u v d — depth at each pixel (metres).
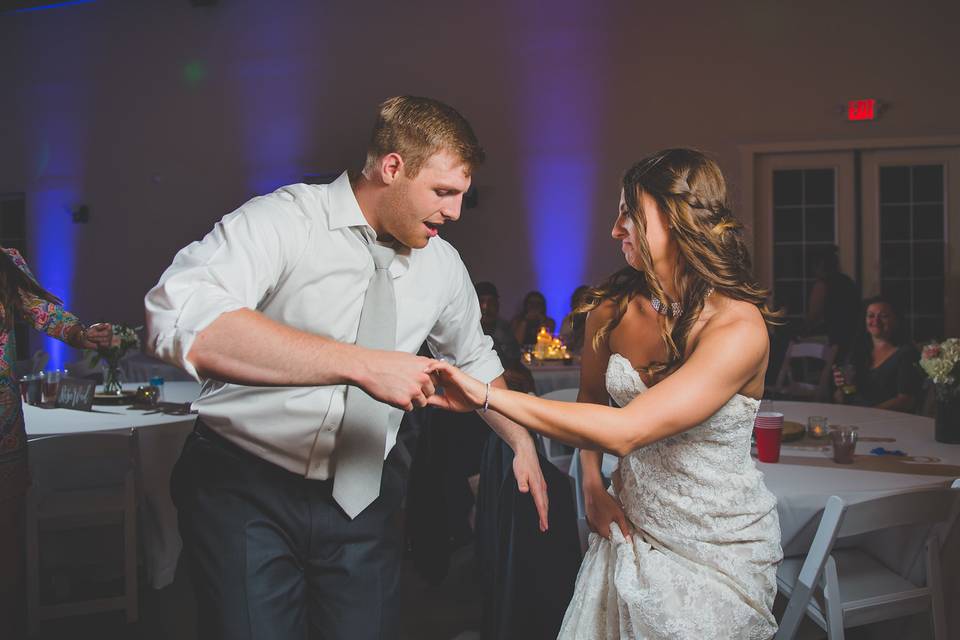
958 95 6.71
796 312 7.07
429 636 2.75
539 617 1.85
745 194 7.09
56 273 8.48
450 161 1.38
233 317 1.17
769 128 7.05
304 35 7.88
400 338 1.57
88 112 8.36
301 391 1.44
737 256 1.39
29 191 8.51
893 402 3.99
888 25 6.81
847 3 6.87
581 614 1.52
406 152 1.37
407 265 1.55
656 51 7.25
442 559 2.79
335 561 1.52
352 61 7.79
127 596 2.82
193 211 8.16
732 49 7.10
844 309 6.01
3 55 8.53
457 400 1.29
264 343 1.16
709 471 1.42
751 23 7.05
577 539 1.89
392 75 7.72
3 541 2.24
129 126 8.27
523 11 7.47
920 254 6.90
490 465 2.02
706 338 1.34
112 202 8.34
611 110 7.35
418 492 2.81
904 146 6.81
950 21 6.71
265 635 1.44
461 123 1.41
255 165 8.02
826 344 5.68
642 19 7.27
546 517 1.75
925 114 6.78
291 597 1.50
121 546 3.20
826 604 1.94
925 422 3.09
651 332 1.52
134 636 2.73
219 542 1.46
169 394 3.66
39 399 3.43
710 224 1.36
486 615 1.98
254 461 1.48
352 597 1.52
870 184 6.95
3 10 8.50
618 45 7.32
